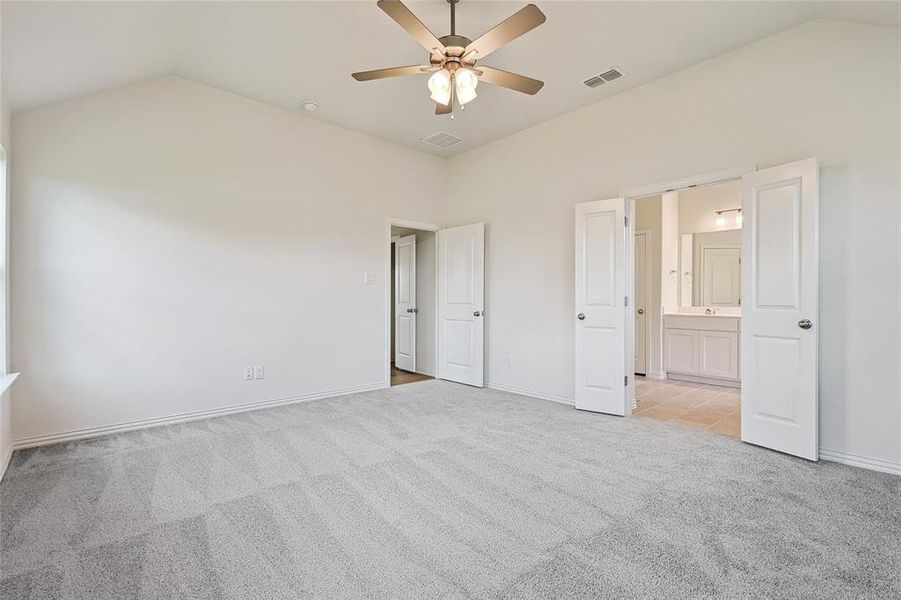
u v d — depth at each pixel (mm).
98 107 3287
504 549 1787
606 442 3119
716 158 3305
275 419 3699
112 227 3338
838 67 2771
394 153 5121
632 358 3990
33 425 3031
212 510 2113
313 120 4430
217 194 3830
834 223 2783
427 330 5996
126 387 3387
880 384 2621
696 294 6203
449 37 2523
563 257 4355
